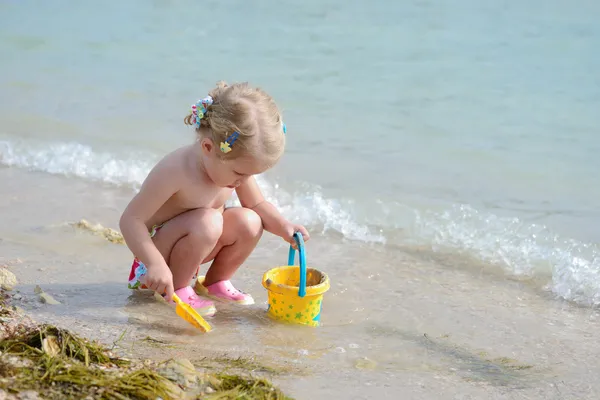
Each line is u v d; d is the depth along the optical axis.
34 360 2.71
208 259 3.88
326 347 3.35
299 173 5.98
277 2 11.90
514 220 5.15
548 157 6.36
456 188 5.73
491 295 4.11
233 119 3.33
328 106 7.64
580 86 8.00
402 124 7.14
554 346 3.47
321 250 4.75
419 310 3.87
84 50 9.79
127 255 4.38
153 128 7.04
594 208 5.38
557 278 4.33
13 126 6.95
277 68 8.89
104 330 3.33
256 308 3.80
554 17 10.15
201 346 3.25
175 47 9.89
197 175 3.64
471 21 10.31
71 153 6.34
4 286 3.77
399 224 5.16
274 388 2.76
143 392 2.58
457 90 8.04
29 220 4.89
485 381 3.04
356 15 10.97
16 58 9.38
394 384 2.95
